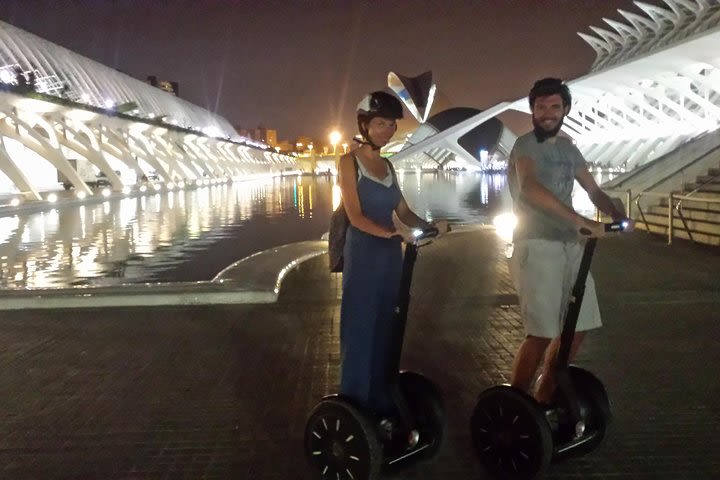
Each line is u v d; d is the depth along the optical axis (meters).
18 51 55.97
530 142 3.36
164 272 13.36
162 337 6.23
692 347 5.52
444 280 8.93
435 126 92.88
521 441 3.19
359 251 3.18
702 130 42.97
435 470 3.48
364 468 3.12
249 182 77.00
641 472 3.37
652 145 51.03
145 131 67.25
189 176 72.06
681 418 4.04
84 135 54.19
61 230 21.58
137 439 3.95
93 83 70.94
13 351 5.82
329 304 7.54
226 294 7.65
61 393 4.75
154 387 4.86
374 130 3.13
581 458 3.53
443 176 77.88
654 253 10.83
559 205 3.11
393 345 3.18
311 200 38.09
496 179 64.50
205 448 3.80
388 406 3.33
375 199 3.15
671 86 42.50
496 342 5.89
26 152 49.00
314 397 4.59
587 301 3.44
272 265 9.80
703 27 34.06
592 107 59.44
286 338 6.13
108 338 6.21
